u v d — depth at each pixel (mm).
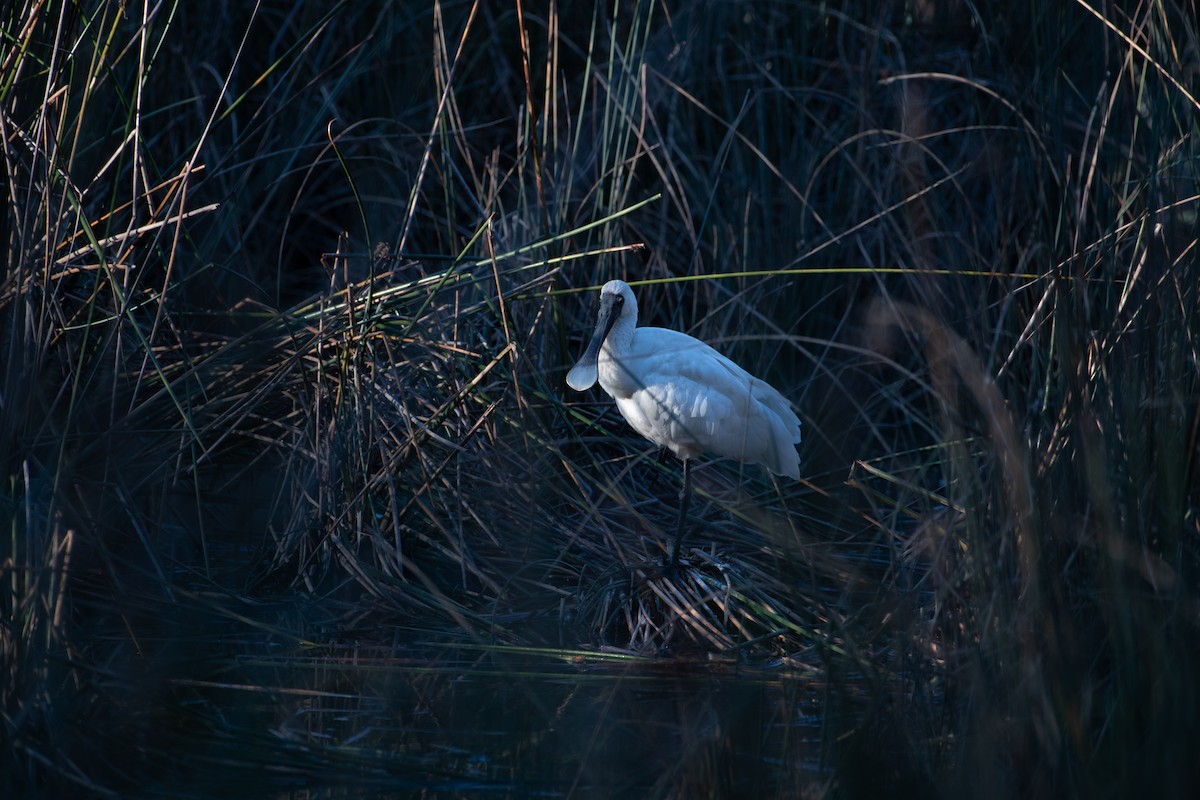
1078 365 8031
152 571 10352
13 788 6891
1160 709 6438
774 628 10133
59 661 7738
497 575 10969
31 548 7859
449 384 11727
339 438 10945
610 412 13219
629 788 7367
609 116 14281
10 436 8844
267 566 10844
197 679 8945
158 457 10984
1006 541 7863
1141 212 9227
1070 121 13086
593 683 9258
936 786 6891
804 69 15742
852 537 11633
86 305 10758
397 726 8312
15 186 9859
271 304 12953
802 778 7379
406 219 12438
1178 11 10656
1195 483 8188
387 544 10695
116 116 12234
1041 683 6895
